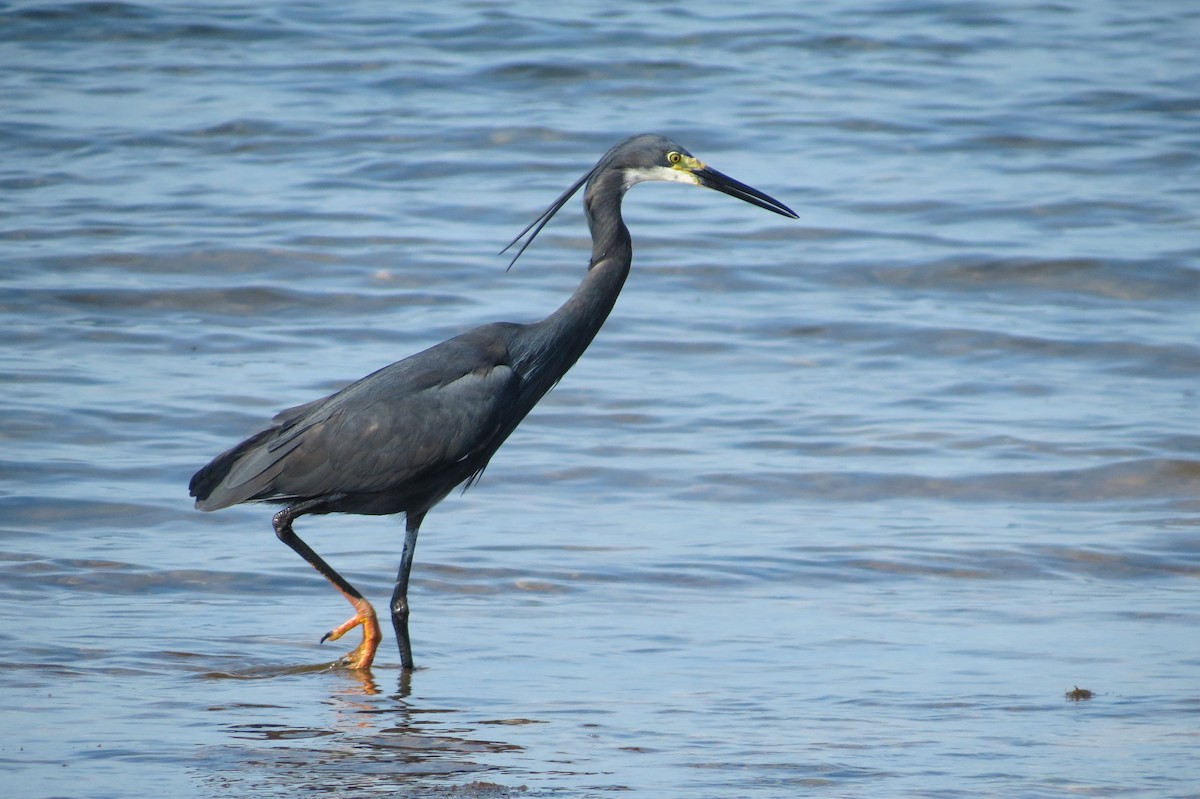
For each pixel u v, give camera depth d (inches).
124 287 730.2
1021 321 717.3
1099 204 856.3
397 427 372.8
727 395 627.2
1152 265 775.7
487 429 383.2
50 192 858.8
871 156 937.5
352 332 692.1
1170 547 469.1
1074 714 323.3
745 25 1184.8
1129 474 540.1
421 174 898.1
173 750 298.8
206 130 959.6
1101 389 638.5
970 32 1186.0
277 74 1066.1
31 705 326.3
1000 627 394.3
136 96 1021.8
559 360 404.5
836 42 1154.0
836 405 615.8
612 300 412.2
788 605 415.2
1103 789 277.4
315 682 352.2
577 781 281.9
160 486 515.5
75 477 519.2
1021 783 280.5
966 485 533.0
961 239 811.4
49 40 1128.2
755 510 510.6
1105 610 409.7
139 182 876.0
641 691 342.0
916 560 455.8
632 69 1081.4
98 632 383.9
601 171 415.2
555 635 390.0
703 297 749.3
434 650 378.3
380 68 1076.5
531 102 1020.5
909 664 362.0
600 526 489.1
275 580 434.9
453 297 734.5
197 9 1190.3
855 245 807.1
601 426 593.0
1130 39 1178.6
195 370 638.5
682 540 474.9
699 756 296.8
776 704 331.9
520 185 885.8
